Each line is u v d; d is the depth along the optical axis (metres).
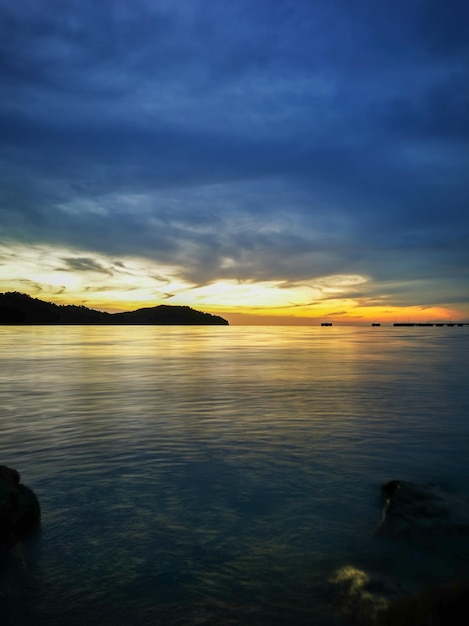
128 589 4.22
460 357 35.19
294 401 14.63
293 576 4.41
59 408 13.46
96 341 66.50
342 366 27.42
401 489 6.03
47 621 3.77
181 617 3.82
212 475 7.43
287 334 116.81
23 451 8.89
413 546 4.86
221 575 4.45
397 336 102.81
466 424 11.20
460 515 5.38
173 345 55.19
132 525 5.55
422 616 3.69
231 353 40.28
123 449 9.00
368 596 3.82
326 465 7.95
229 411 12.93
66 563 4.67
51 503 6.24
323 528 5.45
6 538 4.80
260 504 6.21
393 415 12.32
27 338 77.25
